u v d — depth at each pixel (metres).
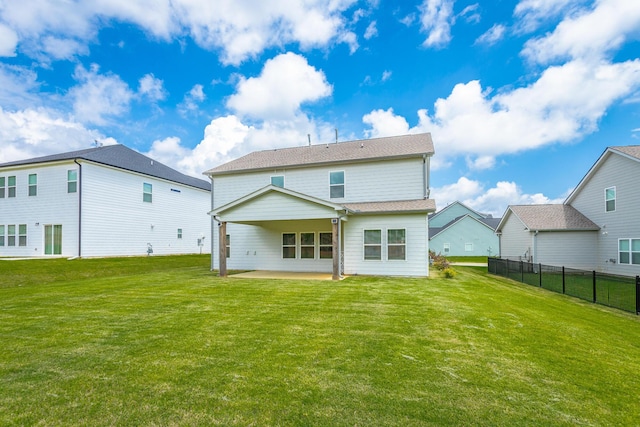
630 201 15.78
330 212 12.10
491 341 5.18
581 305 9.55
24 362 4.23
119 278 12.55
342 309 7.15
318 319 6.32
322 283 11.06
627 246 15.97
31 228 18.55
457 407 3.19
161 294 8.95
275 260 15.80
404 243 13.08
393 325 5.94
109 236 18.94
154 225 22.23
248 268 16.19
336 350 4.66
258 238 16.11
